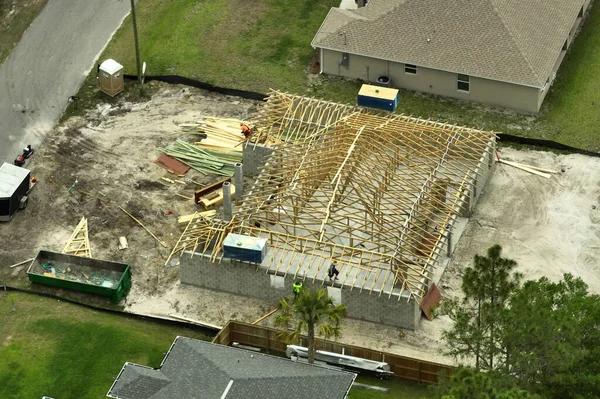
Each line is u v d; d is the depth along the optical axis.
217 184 77.25
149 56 90.38
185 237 71.44
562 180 77.75
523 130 82.00
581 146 80.44
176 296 69.88
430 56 84.00
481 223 74.38
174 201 77.06
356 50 85.62
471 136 76.69
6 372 63.88
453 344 59.03
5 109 85.56
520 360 53.41
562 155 80.00
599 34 90.75
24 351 65.38
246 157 78.75
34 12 94.75
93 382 63.31
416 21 85.94
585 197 76.25
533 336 53.78
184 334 67.06
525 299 55.22
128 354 65.12
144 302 69.56
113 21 93.81
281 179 73.12
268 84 87.56
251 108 85.44
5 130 83.56
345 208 71.38
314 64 89.19
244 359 59.28
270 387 56.94
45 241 74.19
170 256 69.94
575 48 89.38
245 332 65.56
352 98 85.69
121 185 78.56
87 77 88.62
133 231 74.75
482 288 56.59
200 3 95.25
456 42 84.19
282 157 75.50
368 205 69.75
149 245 73.62
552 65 83.12
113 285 69.94
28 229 75.12
